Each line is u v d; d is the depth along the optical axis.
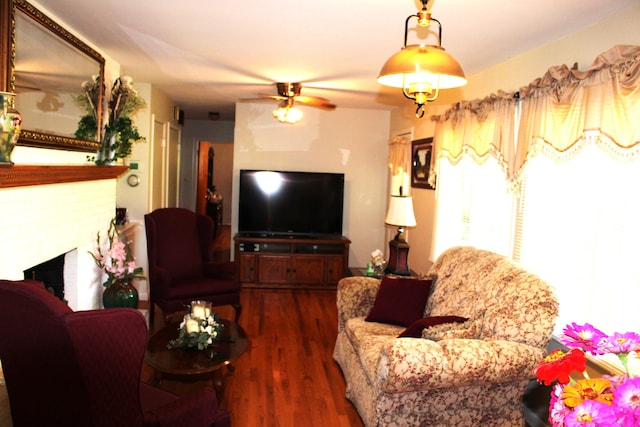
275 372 3.51
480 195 3.64
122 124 3.68
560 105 2.68
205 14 2.72
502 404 2.48
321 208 6.22
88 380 1.55
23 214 2.46
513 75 3.38
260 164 6.42
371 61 3.69
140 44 3.43
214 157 12.85
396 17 2.65
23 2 2.34
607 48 2.49
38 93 2.56
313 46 3.31
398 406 2.36
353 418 2.89
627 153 2.20
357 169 6.56
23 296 1.53
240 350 2.86
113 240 3.69
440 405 2.39
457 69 1.83
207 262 4.71
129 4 2.60
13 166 2.07
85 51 3.20
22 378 1.68
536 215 2.98
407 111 5.75
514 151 3.19
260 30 2.98
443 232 4.36
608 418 1.10
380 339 2.86
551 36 2.84
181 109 7.03
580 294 2.56
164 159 6.05
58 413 1.66
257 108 6.37
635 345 1.28
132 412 1.66
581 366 1.28
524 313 2.40
